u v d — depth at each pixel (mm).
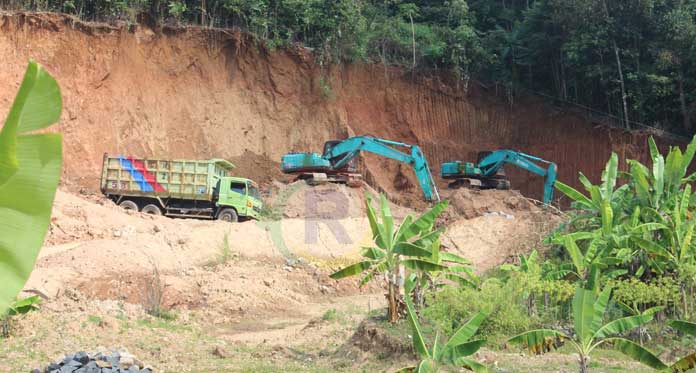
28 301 12922
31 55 34281
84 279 18312
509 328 13023
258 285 20188
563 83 44875
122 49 36625
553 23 45281
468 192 33906
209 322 17219
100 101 35438
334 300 21000
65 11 36844
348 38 43562
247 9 41344
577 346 8977
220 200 27500
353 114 43031
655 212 15859
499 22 53656
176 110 37625
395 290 12852
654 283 15023
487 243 23922
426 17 51500
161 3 38688
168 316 16812
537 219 23906
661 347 12625
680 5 43562
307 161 31469
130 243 21375
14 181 3818
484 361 11391
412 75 44844
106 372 9383
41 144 3859
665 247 15656
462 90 45375
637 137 41469
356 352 12148
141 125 36281
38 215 3869
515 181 42969
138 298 18016
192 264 21734
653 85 41906
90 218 24141
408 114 44219
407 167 42094
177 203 28078
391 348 11656
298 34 43281
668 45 42688
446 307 13031
